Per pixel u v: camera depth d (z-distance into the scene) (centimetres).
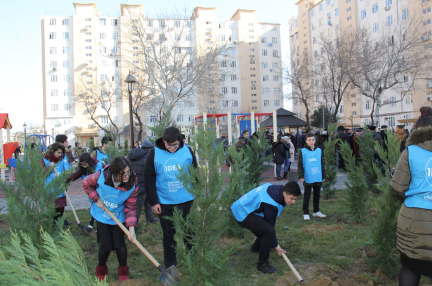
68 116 4653
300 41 5469
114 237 351
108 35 4634
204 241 287
